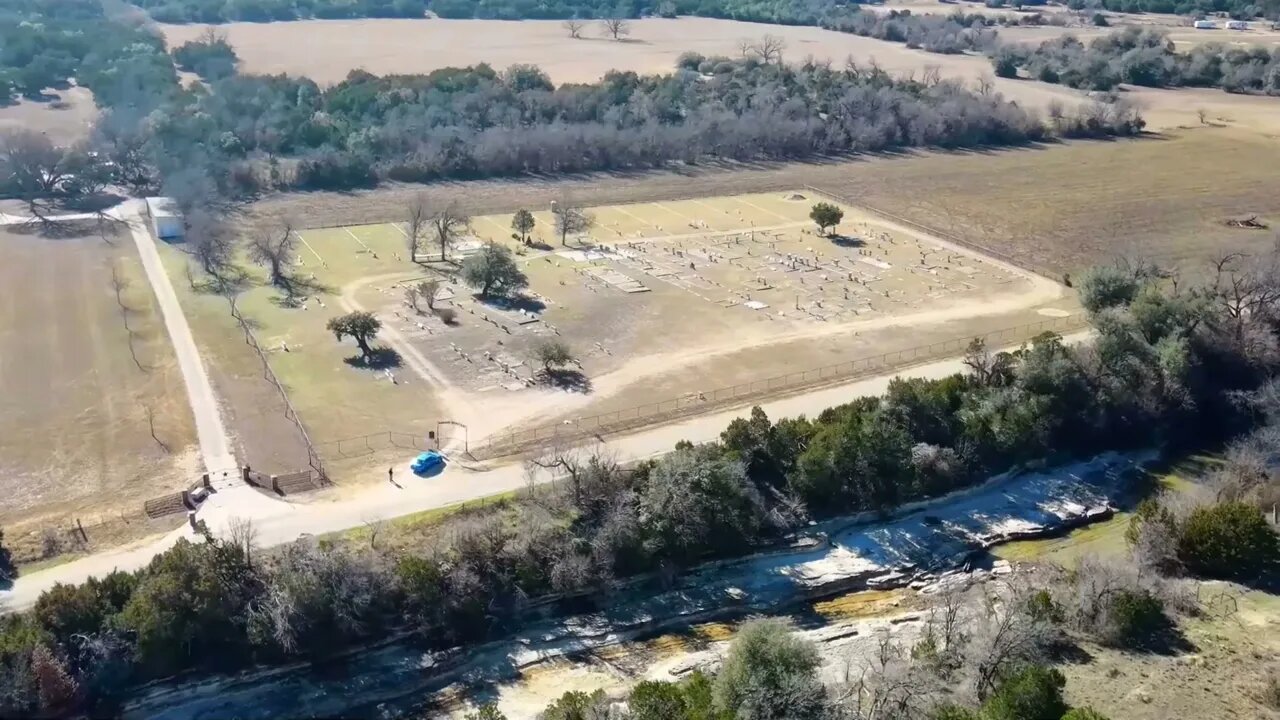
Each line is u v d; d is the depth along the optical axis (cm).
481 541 9262
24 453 10656
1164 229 18825
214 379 12338
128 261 16188
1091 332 14162
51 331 13500
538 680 8606
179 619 8181
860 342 13862
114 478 10269
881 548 10312
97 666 7969
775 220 19212
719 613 9444
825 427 10894
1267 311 13725
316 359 12962
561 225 17750
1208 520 9481
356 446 10956
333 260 16512
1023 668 7550
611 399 12131
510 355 13225
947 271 16712
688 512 9700
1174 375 12556
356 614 8556
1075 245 17938
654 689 7456
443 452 10881
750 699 7075
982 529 10638
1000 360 12269
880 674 7806
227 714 8162
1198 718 7262
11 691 7581
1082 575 8981
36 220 17900
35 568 8962
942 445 11319
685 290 15612
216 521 9556
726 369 12962
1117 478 11631
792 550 10144
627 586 9606
